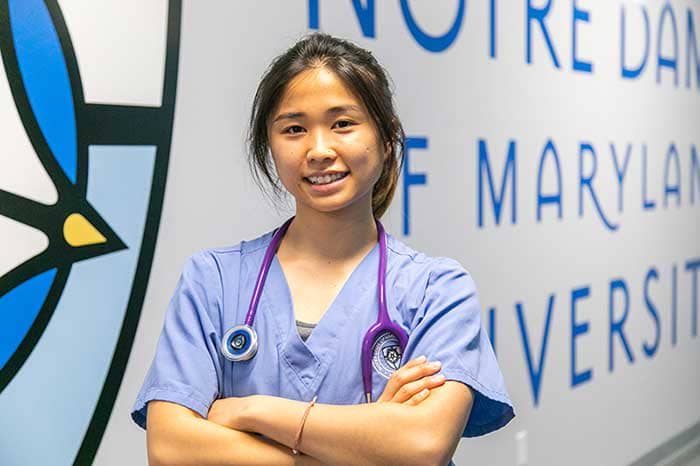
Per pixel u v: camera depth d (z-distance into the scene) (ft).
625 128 10.93
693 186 12.78
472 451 8.45
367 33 7.27
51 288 5.29
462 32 8.23
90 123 5.45
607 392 10.80
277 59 3.89
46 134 5.25
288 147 3.70
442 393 3.65
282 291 3.87
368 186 3.76
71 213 5.39
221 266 3.98
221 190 6.26
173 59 5.88
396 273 3.91
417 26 7.74
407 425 3.52
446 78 8.07
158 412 3.72
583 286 10.21
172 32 5.86
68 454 5.42
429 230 7.93
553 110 9.53
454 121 8.18
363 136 3.67
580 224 10.10
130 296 5.72
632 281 11.27
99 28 5.47
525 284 9.21
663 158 11.88
